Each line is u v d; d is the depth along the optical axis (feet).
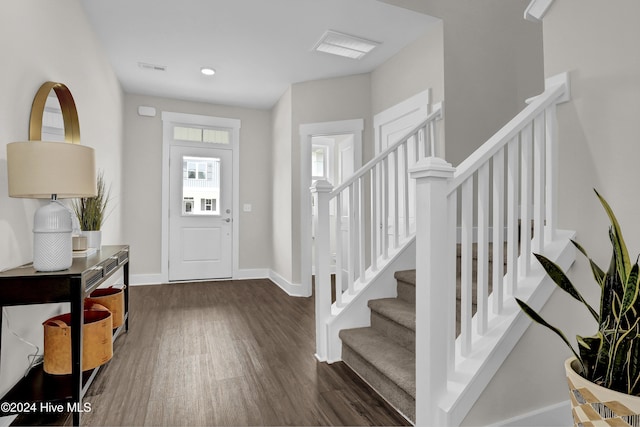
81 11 8.38
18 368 5.24
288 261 13.87
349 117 12.96
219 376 6.59
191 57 11.37
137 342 8.30
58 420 5.13
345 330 7.23
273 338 8.64
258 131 16.78
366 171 7.93
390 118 11.47
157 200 15.01
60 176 4.92
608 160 4.72
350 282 7.82
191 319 10.16
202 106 15.76
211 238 15.89
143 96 14.78
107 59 11.14
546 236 5.22
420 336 4.42
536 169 5.17
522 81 10.21
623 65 4.57
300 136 13.58
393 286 7.75
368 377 6.29
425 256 4.34
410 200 10.18
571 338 4.96
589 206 4.93
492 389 4.52
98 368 6.27
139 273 14.75
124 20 9.20
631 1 4.50
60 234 4.91
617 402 3.11
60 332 5.33
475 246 8.57
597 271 3.75
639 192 4.42
